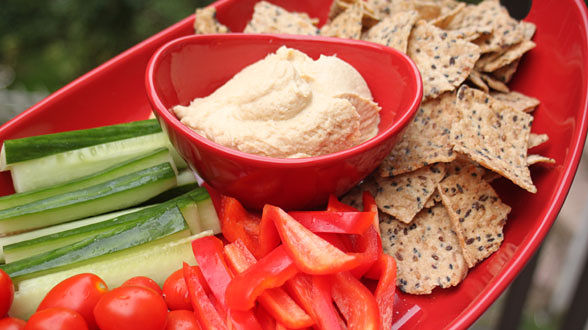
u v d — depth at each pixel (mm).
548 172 465
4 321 391
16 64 1142
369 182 468
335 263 395
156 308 389
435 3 542
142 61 539
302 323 398
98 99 524
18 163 459
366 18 520
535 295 817
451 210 447
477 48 478
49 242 432
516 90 512
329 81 450
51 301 397
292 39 484
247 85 448
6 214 442
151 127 486
